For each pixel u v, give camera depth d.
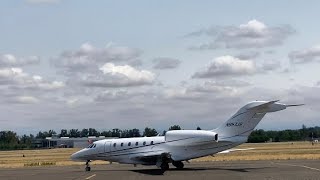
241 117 46.16
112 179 37.19
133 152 49.38
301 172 39.44
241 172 40.81
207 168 47.41
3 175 45.06
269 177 35.19
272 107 45.16
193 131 47.25
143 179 36.47
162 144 48.44
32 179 39.16
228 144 46.38
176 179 35.56
